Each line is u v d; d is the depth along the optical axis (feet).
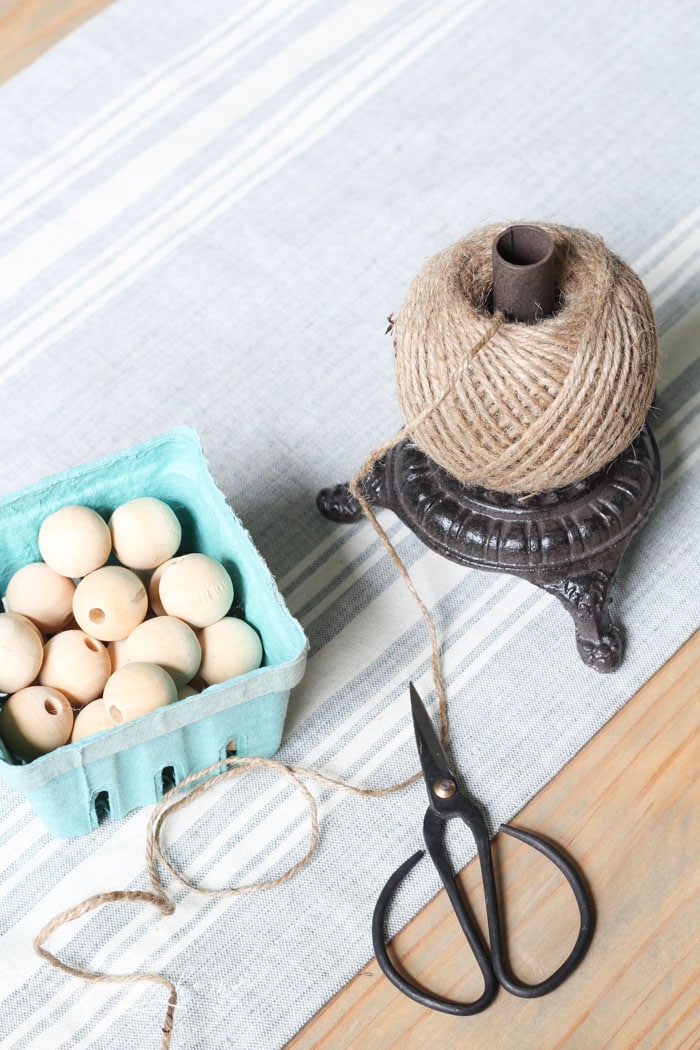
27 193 2.89
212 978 2.24
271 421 2.66
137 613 2.22
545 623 2.47
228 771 2.35
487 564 2.37
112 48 3.05
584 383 2.12
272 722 2.27
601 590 2.37
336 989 2.23
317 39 3.04
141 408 2.68
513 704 2.41
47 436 2.66
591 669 2.43
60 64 3.04
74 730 2.19
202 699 2.13
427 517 2.40
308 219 2.85
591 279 2.17
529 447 2.16
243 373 2.71
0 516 2.27
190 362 2.72
